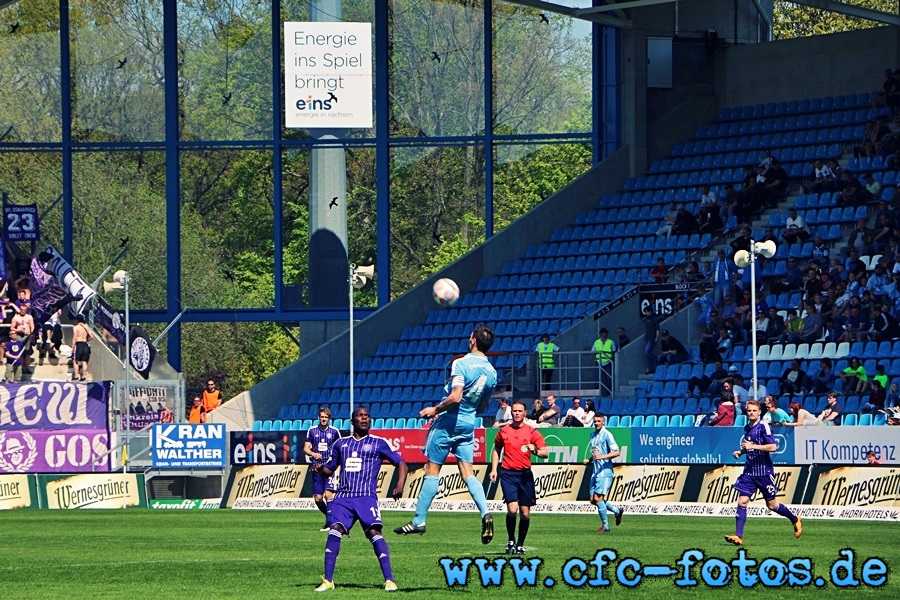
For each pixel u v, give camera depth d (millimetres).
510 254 87688
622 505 58656
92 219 89375
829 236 78625
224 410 81750
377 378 83688
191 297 89688
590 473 59469
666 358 74625
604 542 40094
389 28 88812
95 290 78250
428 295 87312
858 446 54906
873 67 85188
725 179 85875
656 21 89188
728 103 90188
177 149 89250
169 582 29828
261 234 89688
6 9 89125
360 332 85562
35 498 63938
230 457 66750
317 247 88812
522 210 88938
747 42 93000
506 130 88750
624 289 82500
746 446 38031
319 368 84562
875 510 52125
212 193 89750
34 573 32094
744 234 77375
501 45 88500
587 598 26609
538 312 83688
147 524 50469
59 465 68562
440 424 31281
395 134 88938
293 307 89000
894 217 74438
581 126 88938
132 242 89625
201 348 111188
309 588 28234
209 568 32688
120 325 77438
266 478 64562
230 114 89188
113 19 89188
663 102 89688
